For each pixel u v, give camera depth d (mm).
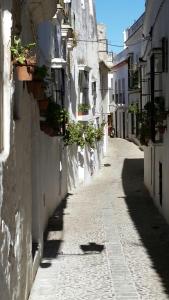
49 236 13250
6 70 6371
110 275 9758
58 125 13891
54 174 16766
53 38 16891
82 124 24562
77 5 24875
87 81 27172
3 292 5887
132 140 42719
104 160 34344
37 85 8930
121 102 46938
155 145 15914
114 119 52469
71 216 16234
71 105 22844
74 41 21859
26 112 8688
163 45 15141
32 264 9172
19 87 7609
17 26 7508
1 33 6180
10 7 6402
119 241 12734
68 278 9562
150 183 20812
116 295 8562
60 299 8375
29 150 9180
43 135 12844
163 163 15883
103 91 38031
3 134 6414
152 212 17062
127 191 22359
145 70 22188
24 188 8266
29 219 8922
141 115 17750
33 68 7359
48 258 11031
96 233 13656
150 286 9055
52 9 10062
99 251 11680
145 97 22406
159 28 16359
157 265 10461
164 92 15242
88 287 9008
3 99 6375
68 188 22094
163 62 15203
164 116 14875
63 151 20094
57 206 17922
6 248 6191
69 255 11305
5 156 6246
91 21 29797
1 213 5867
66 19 19672
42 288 8969
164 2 14859
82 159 25328
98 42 34844
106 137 38219
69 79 22016
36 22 10469
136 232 13828
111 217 16109
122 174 28375
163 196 15969
